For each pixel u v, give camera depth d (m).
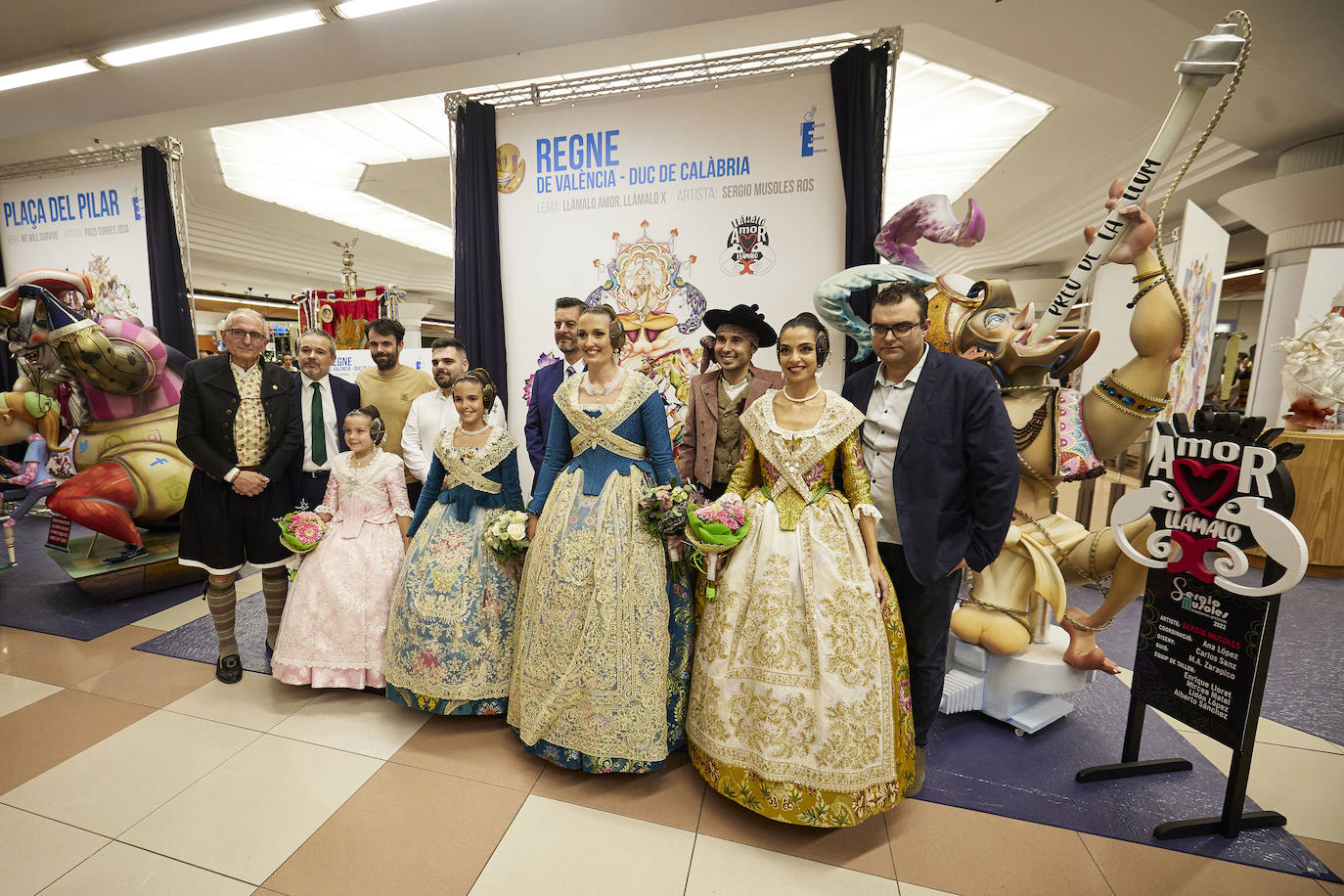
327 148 6.70
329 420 2.94
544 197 3.06
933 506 1.84
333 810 1.86
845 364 2.79
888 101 2.61
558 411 2.21
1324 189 5.16
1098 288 4.07
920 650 1.99
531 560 2.12
